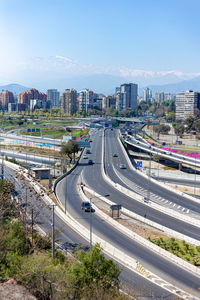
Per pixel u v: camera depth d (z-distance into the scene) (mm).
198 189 123375
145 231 74000
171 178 140625
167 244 64125
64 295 35438
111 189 111938
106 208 91250
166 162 179375
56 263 44906
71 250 59875
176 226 78812
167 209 89875
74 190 108875
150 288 47344
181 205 97188
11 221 67188
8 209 68562
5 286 34531
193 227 78500
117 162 159875
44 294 34719
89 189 107875
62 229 71750
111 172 138250
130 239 67625
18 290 33938
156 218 84250
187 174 147375
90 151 190250
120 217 83625
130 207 92812
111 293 38000
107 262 40031
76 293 36469
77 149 157000
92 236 66250
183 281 50281
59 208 84562
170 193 110375
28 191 98875
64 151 153250
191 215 87562
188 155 181875
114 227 74875
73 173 135125
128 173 137875
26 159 167125
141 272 52406
